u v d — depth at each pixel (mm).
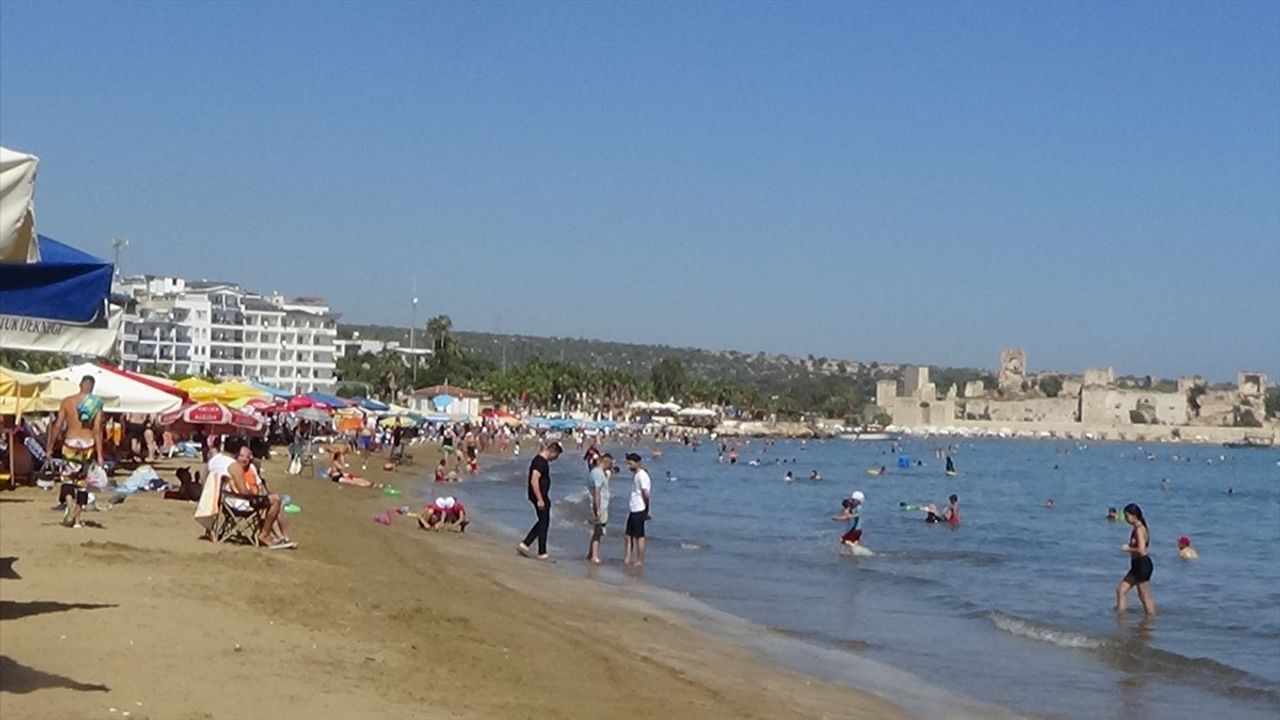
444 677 11867
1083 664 17547
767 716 12539
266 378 140625
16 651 10508
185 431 45500
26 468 27250
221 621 12844
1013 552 35938
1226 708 14922
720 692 13672
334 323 151875
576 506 45844
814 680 15414
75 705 8867
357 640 13031
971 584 27188
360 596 16234
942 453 175750
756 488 72500
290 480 43344
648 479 26734
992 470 123938
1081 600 25234
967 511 59625
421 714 10094
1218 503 76188
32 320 8000
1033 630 20094
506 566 24688
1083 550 37969
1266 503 76500
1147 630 21344
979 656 17859
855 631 19656
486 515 40031
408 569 21016
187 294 133875
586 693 12266
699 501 57438
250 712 9375
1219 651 19297
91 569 15445
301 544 21859
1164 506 72375
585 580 23766
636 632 17672
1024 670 16938
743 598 22844
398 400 159500
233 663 10992
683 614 20234
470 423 121000
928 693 15125
